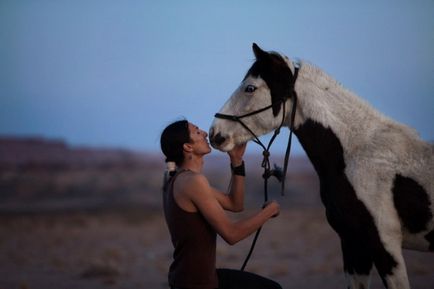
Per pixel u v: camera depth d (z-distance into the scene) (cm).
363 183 560
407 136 574
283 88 594
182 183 516
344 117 587
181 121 545
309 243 2356
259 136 605
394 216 552
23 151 12275
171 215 523
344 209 569
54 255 1983
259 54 591
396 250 550
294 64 612
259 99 596
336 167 581
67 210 5662
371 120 585
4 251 2159
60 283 1266
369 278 583
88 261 1703
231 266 1573
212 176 9194
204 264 519
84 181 8850
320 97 593
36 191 7962
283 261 1708
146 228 3572
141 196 7606
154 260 1767
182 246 522
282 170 594
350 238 578
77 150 12875
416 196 549
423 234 557
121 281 1290
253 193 7900
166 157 545
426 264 1468
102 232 3247
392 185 554
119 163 10650
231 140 598
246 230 515
